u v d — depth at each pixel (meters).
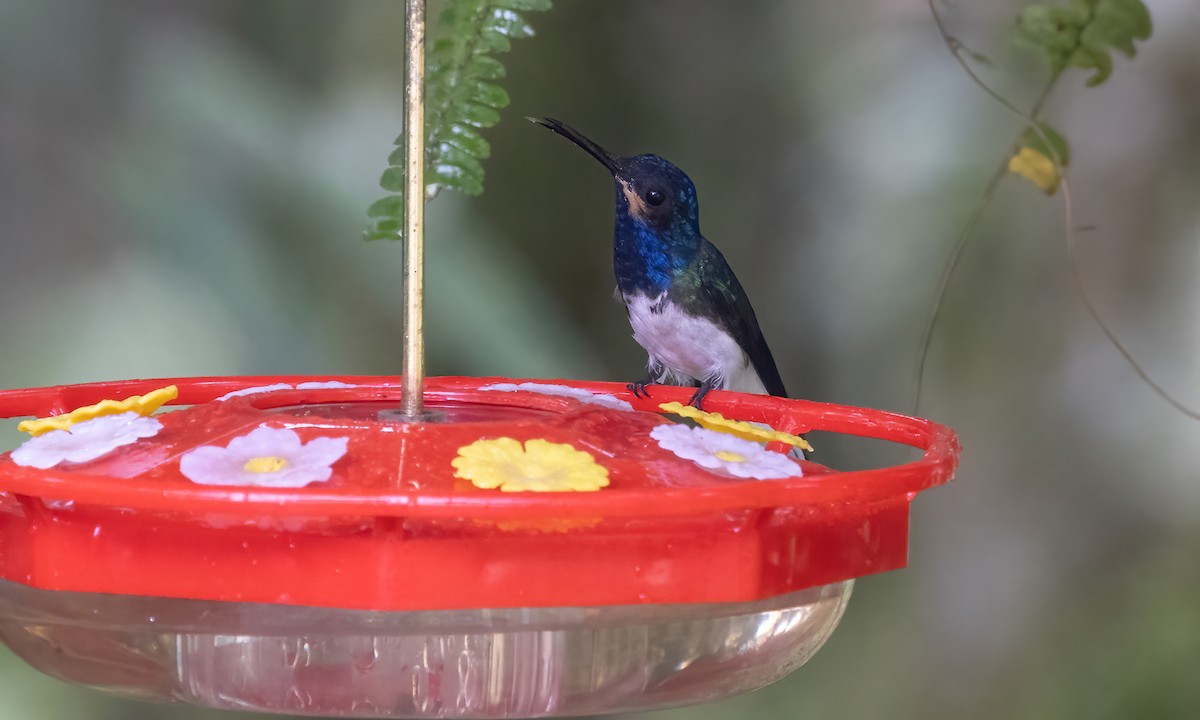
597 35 11.41
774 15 11.88
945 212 11.77
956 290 11.87
